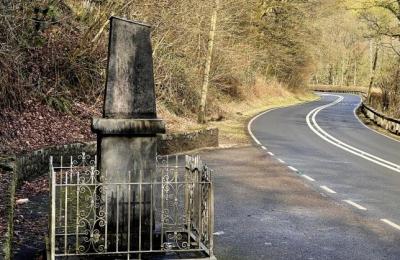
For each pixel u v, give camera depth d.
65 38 19.58
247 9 39.19
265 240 8.88
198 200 7.79
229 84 43.81
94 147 15.60
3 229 6.76
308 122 36.19
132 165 7.21
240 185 13.98
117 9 21.53
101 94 20.53
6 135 13.63
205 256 7.18
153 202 7.28
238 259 7.78
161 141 18.56
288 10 49.75
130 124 7.12
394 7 34.16
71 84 19.58
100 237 7.21
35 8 18.02
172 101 27.73
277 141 25.00
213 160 18.45
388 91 42.00
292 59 57.72
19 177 11.38
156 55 25.55
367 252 8.34
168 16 25.00
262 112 44.22
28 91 16.67
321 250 8.39
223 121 34.28
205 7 28.88
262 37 48.16
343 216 10.80
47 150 13.30
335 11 58.00
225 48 32.47
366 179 15.46
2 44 15.30
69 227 8.73
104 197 7.15
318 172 16.48
